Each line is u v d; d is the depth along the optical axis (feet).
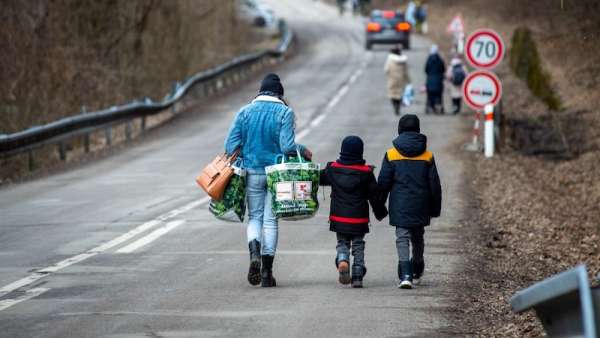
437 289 85.10
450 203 143.02
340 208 83.10
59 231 116.98
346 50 535.60
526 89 311.68
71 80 261.44
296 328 69.62
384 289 84.53
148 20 345.51
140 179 169.27
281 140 83.97
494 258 104.58
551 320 44.11
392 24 501.56
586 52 283.79
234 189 83.92
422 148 84.12
